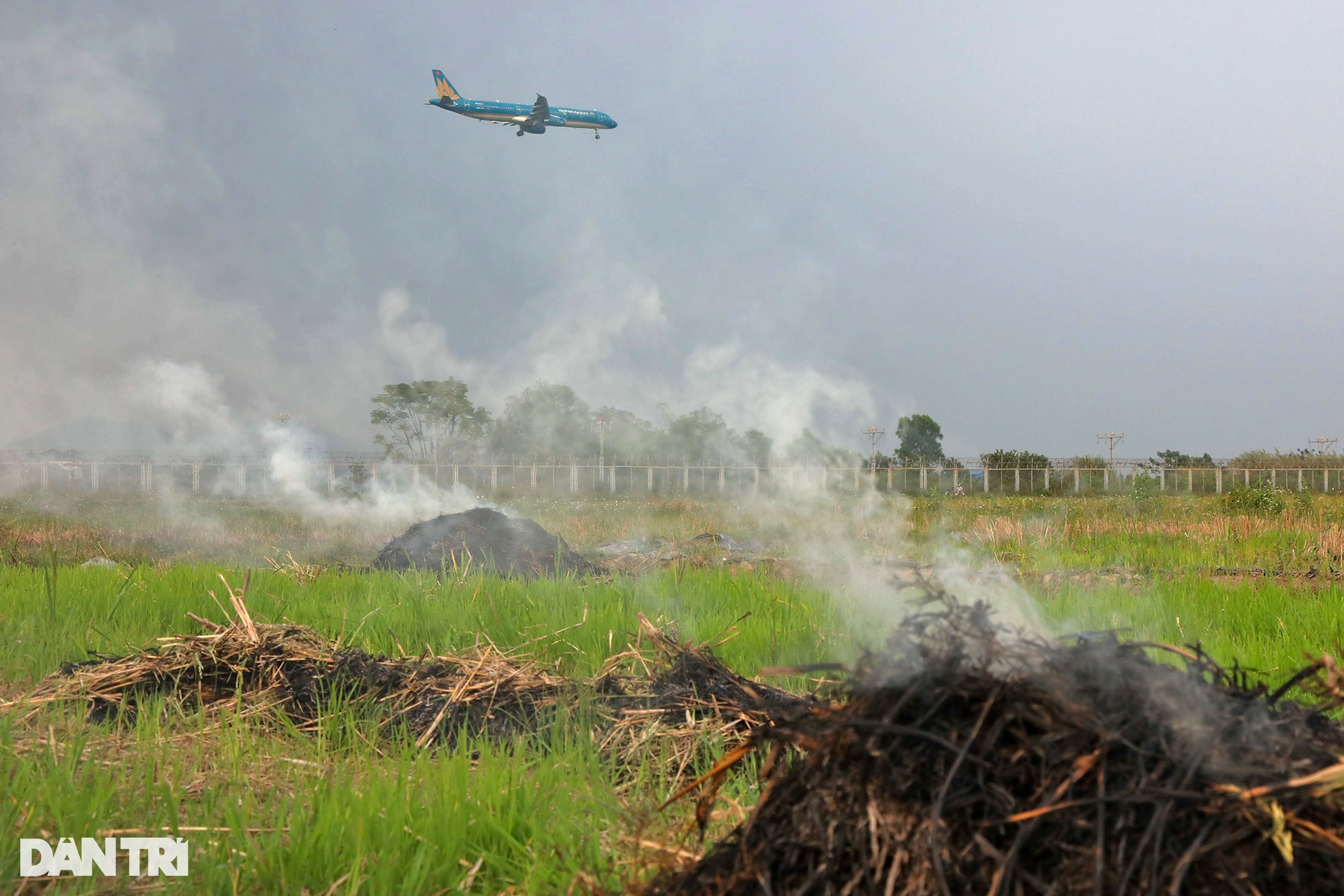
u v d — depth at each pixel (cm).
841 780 232
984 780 220
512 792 378
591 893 294
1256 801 204
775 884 230
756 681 522
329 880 320
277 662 564
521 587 917
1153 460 5719
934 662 243
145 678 557
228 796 391
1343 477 5478
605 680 525
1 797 376
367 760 443
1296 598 920
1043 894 204
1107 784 212
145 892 314
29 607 838
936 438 6962
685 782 414
